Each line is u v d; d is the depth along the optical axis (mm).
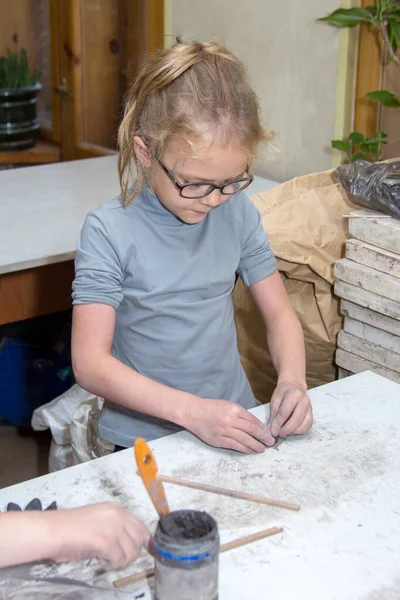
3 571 942
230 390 1493
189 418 1227
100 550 908
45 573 942
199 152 1163
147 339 1402
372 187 1775
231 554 976
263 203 1903
